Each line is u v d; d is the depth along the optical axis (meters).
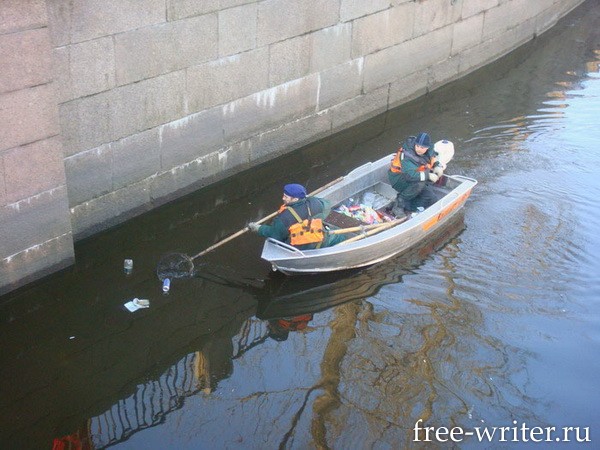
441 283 8.43
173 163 9.52
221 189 10.27
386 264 8.73
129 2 8.19
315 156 11.45
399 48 12.67
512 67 15.58
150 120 8.98
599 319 7.90
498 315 7.94
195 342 7.47
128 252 8.79
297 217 8.05
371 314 7.93
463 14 14.02
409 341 7.55
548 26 18.11
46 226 7.85
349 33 11.41
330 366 7.21
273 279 8.44
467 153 11.56
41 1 6.89
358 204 9.51
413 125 12.68
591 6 20.20
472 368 7.21
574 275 8.62
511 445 6.36
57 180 7.74
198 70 9.29
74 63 7.92
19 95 7.05
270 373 7.11
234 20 9.45
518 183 10.60
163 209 9.65
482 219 9.66
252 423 6.50
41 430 6.34
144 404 6.68
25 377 6.91
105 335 7.50
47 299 7.90
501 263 8.80
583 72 15.38
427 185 9.48
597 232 9.46
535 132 12.38
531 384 7.04
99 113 8.38
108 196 8.88
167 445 6.25
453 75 14.52
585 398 6.88
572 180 10.73
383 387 6.96
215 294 8.17
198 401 6.75
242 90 10.02
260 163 10.87
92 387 6.86
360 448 6.27
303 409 6.68
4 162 7.18
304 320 7.84
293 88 10.84
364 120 12.62
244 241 9.09
